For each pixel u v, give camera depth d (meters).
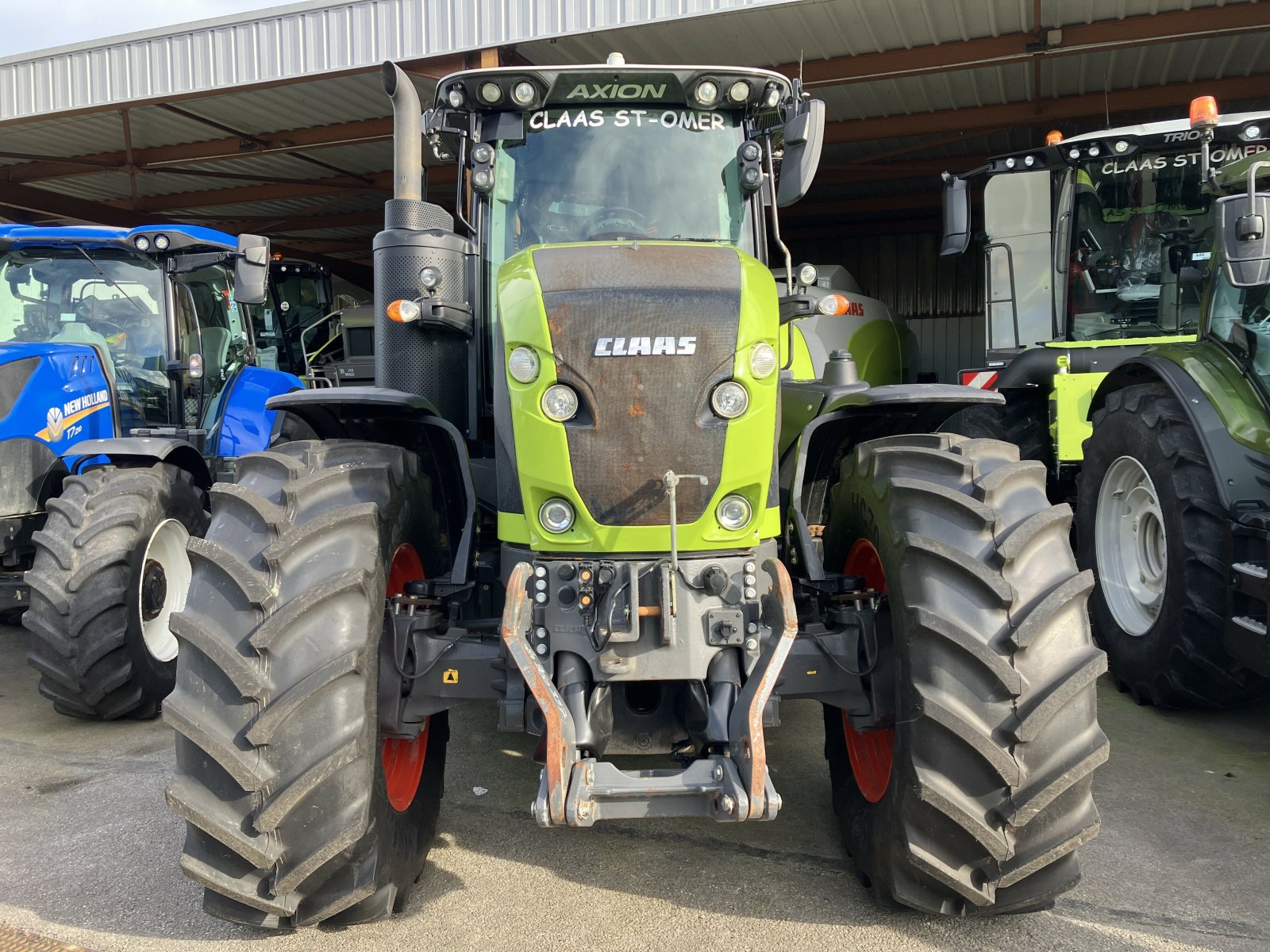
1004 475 2.66
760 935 2.64
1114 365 5.89
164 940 2.67
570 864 3.07
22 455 4.78
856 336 9.73
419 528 3.01
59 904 2.86
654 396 2.58
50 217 13.65
